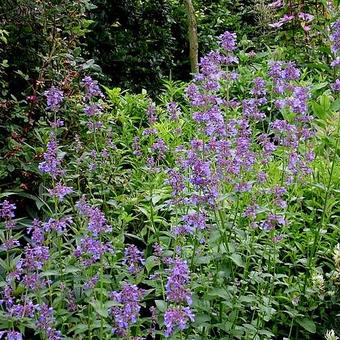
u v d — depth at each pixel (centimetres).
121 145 548
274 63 370
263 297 331
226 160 325
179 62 953
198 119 326
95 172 433
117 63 796
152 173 378
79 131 466
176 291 247
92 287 286
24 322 295
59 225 297
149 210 383
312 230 387
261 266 353
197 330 322
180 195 322
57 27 504
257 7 1016
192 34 816
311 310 371
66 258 326
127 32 819
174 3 966
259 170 359
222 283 322
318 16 728
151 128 391
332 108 475
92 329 305
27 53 482
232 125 351
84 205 324
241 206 366
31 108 446
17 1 467
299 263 386
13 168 415
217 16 1080
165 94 682
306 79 705
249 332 325
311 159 372
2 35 434
